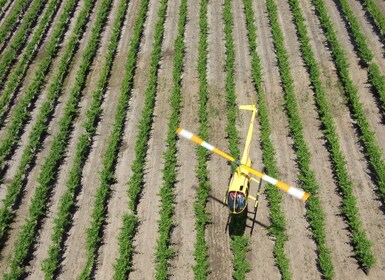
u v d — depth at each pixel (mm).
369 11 37406
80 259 23078
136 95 32844
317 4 39250
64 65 34812
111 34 39125
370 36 36094
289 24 38500
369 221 23578
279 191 25531
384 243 22516
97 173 27469
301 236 23266
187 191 25938
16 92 34156
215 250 22922
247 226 23812
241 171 21094
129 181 26578
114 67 35531
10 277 21453
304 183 25359
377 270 21516
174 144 27891
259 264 22250
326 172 26344
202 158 26688
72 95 31922
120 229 24078
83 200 25969
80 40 38781
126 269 21719
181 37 36656
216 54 35969
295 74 33531
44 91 33906
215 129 29531
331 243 22828
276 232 22859
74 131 30391
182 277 22062
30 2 44438
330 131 27734
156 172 27219
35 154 29016
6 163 28594
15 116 30438
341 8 39469
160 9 39906
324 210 24375
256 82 32000
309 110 30516
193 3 42094
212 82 33250
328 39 35219
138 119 30906
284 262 21562
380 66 33312
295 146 27812
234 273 21312
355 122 29281
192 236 23719
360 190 25188
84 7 41219
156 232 24047
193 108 31328
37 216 24328
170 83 33562
